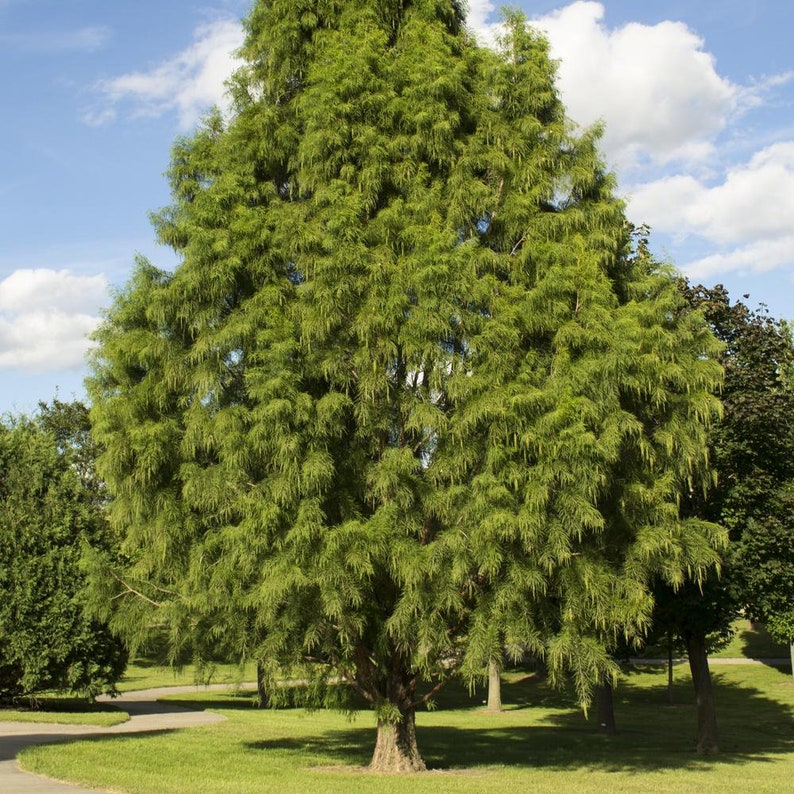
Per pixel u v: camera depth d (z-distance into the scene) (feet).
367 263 38.58
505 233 42.01
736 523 58.39
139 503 39.47
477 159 42.52
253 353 37.93
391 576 36.94
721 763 53.01
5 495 72.18
